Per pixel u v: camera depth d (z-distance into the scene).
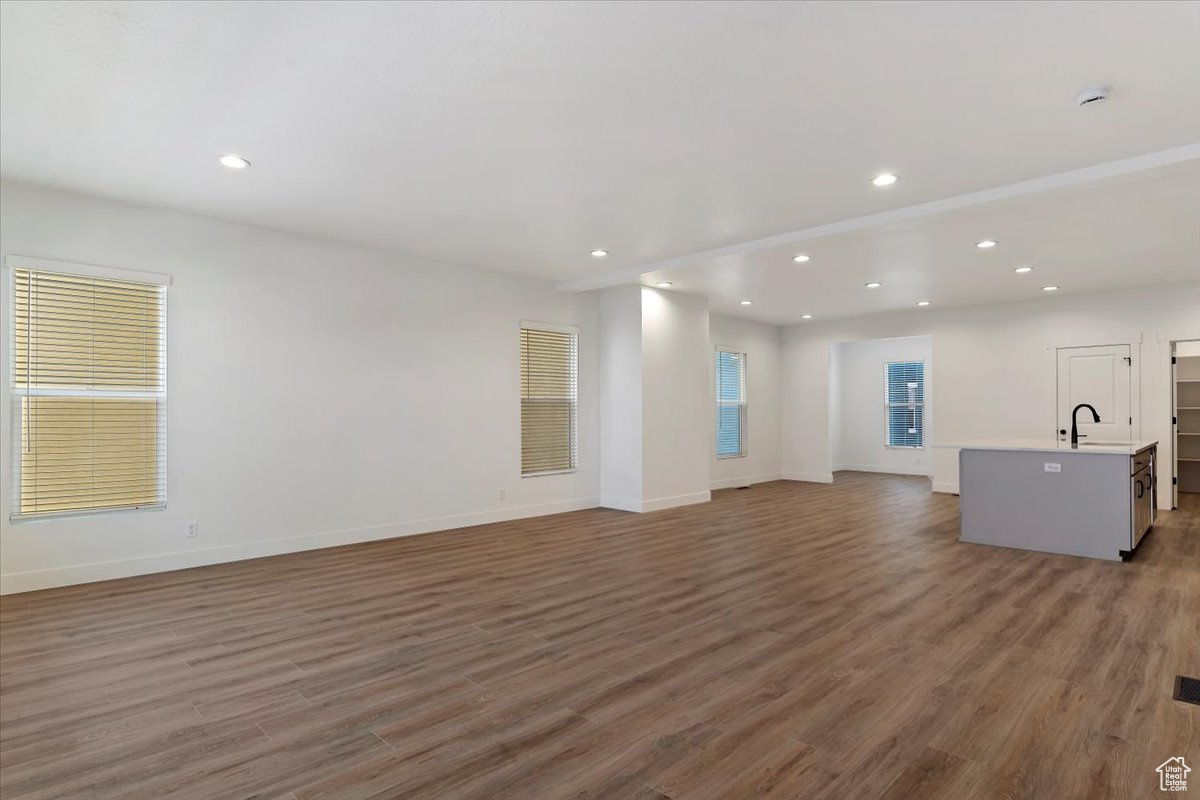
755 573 4.50
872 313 9.19
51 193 4.14
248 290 4.95
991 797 1.88
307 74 2.72
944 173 3.87
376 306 5.68
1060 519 5.09
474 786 1.95
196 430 4.71
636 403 7.14
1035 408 7.96
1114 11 2.29
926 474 11.12
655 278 6.62
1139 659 2.91
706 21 2.35
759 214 4.66
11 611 3.67
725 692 2.60
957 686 2.64
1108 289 7.31
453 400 6.21
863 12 2.29
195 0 2.21
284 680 2.74
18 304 4.06
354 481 5.52
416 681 2.72
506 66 2.66
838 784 1.95
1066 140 3.41
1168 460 7.07
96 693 2.61
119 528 4.39
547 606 3.76
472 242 5.45
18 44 2.48
